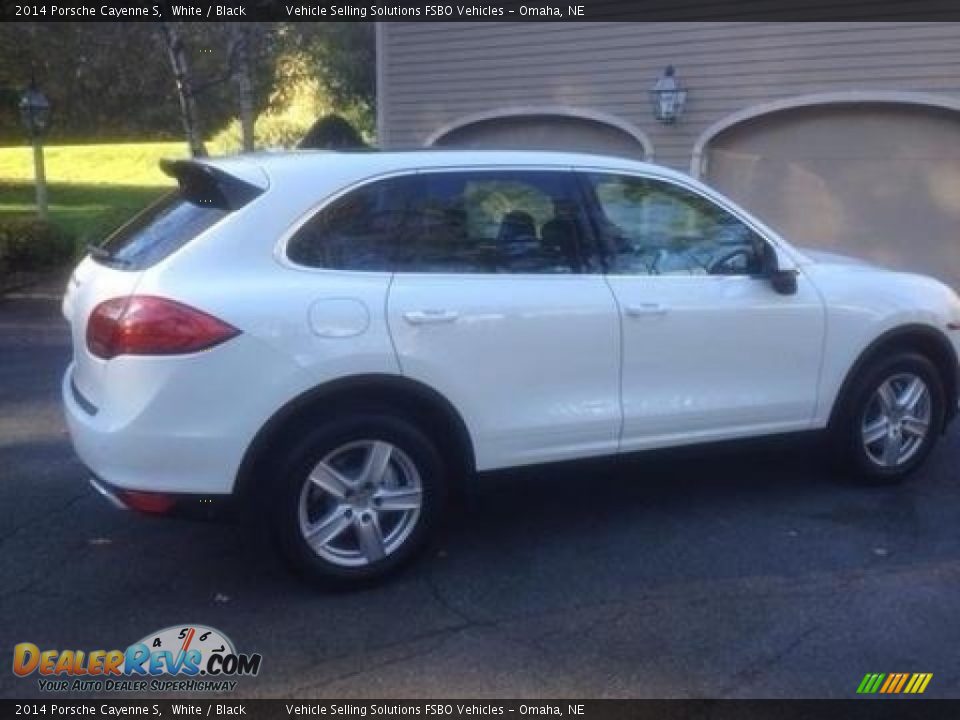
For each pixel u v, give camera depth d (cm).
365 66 2678
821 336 493
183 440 366
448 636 373
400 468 409
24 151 3506
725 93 1170
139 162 3238
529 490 524
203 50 1678
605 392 443
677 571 429
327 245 394
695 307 457
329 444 388
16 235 1272
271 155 425
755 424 486
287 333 374
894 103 1072
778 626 379
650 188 464
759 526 478
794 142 1154
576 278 437
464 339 407
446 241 416
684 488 529
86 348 388
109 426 367
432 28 1373
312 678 345
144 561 436
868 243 1131
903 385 530
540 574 425
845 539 462
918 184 1088
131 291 370
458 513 491
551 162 444
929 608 394
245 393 370
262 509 389
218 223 382
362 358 386
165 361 361
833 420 511
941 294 539
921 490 529
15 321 1051
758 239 486
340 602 399
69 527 474
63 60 1922
